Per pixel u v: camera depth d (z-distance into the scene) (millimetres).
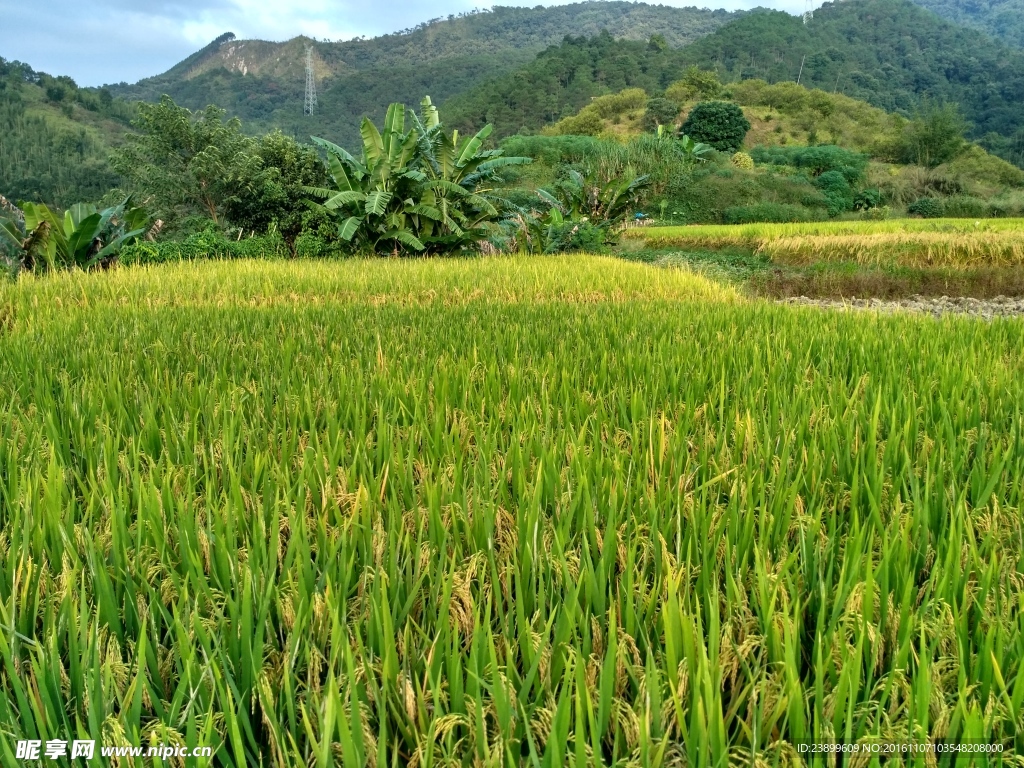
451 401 3994
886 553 2084
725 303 9180
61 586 2113
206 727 1515
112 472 2873
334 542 2270
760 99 76188
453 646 1795
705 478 2896
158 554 2279
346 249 18453
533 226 19438
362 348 5398
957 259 17812
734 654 1783
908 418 3398
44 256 14031
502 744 1502
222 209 21625
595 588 2025
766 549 2240
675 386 4203
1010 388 4258
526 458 2980
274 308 8055
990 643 1720
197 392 3975
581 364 4941
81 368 4723
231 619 1879
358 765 1472
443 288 10609
